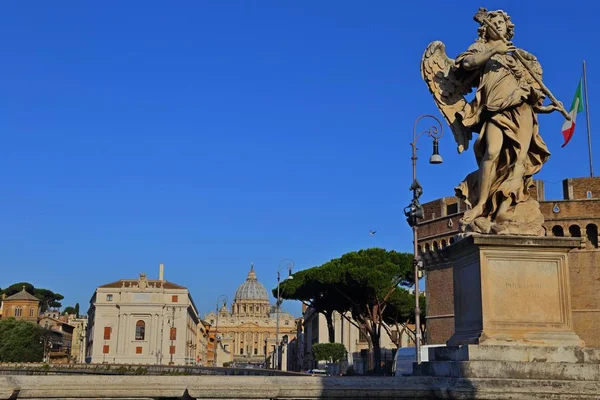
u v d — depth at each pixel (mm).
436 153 28594
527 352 7832
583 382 7402
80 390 7039
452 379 7531
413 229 31250
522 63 9227
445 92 9625
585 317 51906
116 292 141750
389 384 7457
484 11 9508
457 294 9078
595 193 54156
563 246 8367
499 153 8969
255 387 7184
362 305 60438
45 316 189000
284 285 65750
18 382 6957
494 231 8578
